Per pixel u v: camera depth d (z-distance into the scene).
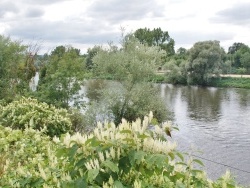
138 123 3.33
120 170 3.14
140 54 26.30
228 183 3.66
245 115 30.48
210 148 20.14
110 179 2.99
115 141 3.14
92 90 37.91
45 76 24.17
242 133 23.77
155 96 25.67
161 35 94.81
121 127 3.34
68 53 23.39
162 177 3.40
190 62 55.84
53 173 3.59
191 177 3.60
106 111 23.25
